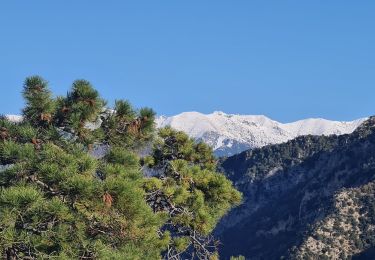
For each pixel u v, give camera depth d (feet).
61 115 63.87
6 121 61.11
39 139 61.82
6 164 55.72
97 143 65.62
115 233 56.39
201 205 83.25
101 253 51.85
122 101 67.36
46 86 63.05
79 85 63.93
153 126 68.64
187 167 90.07
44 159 53.93
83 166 52.60
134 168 63.26
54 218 49.16
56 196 52.85
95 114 63.87
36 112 62.69
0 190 47.47
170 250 82.74
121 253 55.57
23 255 52.31
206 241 87.40
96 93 63.62
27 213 47.34
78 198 50.52
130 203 51.29
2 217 45.03
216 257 85.71
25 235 48.42
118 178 52.60
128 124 67.10
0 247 47.52
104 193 50.03
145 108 68.54
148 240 62.34
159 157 99.91
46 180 51.42
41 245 50.67
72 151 57.98
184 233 86.48
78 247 52.26
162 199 85.10
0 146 54.39
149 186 82.74
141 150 71.10
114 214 53.06
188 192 84.12
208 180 88.69
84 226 52.70
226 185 89.66
